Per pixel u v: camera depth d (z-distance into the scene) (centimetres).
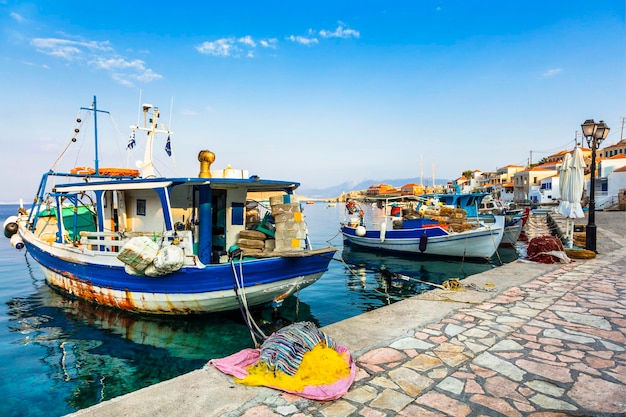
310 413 357
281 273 884
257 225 1034
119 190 1016
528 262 1177
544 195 6175
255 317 956
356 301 1161
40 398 595
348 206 2328
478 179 9938
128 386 632
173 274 829
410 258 1930
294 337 468
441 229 1798
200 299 838
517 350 499
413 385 410
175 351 767
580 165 1358
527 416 347
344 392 391
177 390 406
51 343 814
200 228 891
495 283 891
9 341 829
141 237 820
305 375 425
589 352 488
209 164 909
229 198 971
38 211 1326
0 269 1817
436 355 488
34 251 1290
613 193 4794
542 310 674
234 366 457
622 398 376
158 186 840
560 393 387
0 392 614
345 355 475
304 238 945
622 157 5275
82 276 1030
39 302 1140
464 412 355
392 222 2064
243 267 820
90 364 714
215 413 360
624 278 923
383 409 363
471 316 647
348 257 1995
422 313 668
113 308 987
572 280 911
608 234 2008
